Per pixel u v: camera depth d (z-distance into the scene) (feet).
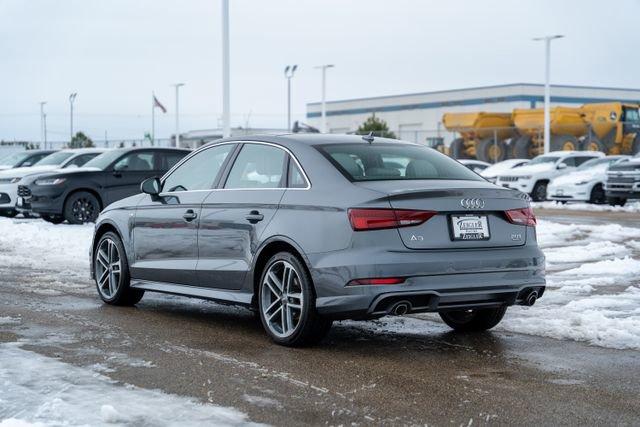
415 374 18.28
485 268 20.16
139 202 26.37
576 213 74.64
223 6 76.33
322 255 19.88
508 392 16.83
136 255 26.18
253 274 21.83
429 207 19.65
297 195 20.94
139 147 61.26
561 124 130.21
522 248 20.99
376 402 16.05
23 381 17.25
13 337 21.79
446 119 144.66
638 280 32.32
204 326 23.82
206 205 23.53
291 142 22.09
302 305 20.39
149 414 15.10
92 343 21.16
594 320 23.84
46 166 69.21
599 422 14.92
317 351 20.54
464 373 18.39
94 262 27.99
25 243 47.34
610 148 133.69
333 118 270.26
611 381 17.71
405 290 19.25
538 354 20.26
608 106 130.11
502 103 228.22
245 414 15.15
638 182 80.28
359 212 19.40
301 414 15.20
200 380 17.52
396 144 22.86
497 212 20.70
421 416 15.17
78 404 15.65
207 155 24.75
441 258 19.61
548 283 31.40
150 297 29.40
